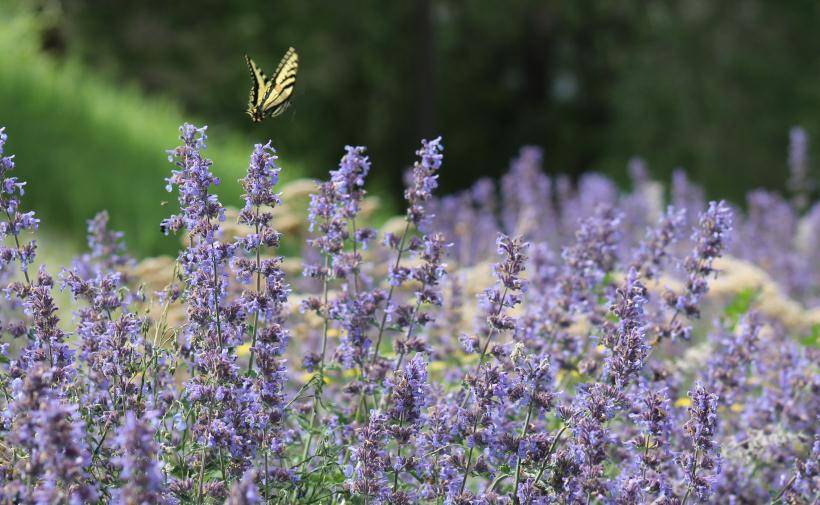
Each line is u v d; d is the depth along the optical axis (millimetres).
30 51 19578
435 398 5375
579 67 36812
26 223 4719
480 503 4500
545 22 35875
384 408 5133
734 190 30375
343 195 5172
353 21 31812
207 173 4711
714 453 4816
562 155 36531
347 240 5336
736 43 31938
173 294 5055
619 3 34156
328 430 4891
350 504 4633
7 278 5957
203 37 29609
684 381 6871
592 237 6340
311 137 31859
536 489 4465
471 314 7734
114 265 6344
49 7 26828
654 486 4766
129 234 13305
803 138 13641
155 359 4824
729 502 5660
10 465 4008
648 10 33469
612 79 36156
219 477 4633
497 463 4730
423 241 5238
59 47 27047
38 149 14234
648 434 4828
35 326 4574
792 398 6168
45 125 15055
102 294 4941
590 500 4695
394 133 33156
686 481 4723
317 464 5055
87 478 4234
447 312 7199
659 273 6336
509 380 4691
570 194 14570
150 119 19656
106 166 14852
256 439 4477
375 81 32656
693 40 32156
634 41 34469
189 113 28031
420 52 31672
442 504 4602
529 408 4660
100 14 28328
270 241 4828
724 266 9148
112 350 4645
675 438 5754
